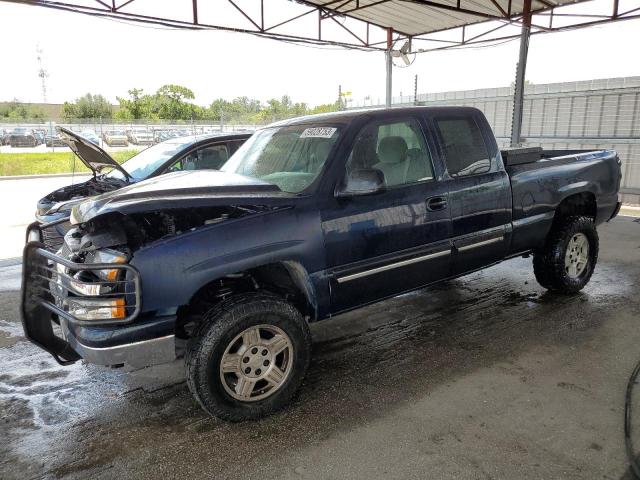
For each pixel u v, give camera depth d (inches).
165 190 116.0
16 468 106.0
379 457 105.5
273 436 114.7
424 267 150.3
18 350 167.5
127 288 107.0
